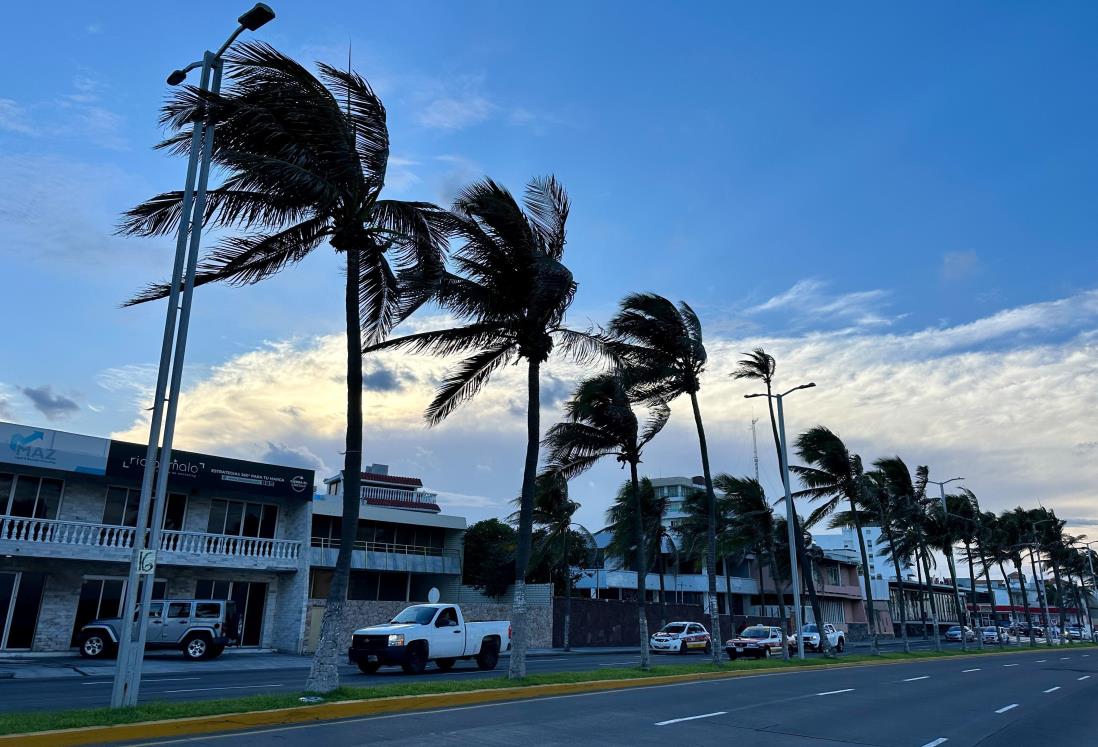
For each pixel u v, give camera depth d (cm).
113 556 2812
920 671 2959
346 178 1473
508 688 1614
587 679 1914
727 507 4778
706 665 2595
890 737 1262
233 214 1472
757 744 1134
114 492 3027
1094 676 2881
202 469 3103
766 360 3522
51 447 2752
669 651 4141
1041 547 8125
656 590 6750
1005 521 7450
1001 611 12800
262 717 1135
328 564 4244
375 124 1548
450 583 4859
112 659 2625
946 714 1611
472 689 1563
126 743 948
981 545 6794
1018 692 2178
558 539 4362
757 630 3862
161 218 1478
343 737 1036
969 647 6412
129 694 1149
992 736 1319
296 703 1231
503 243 1897
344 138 1459
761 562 6662
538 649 4319
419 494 5600
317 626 3344
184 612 2758
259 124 1380
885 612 9069
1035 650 5888
